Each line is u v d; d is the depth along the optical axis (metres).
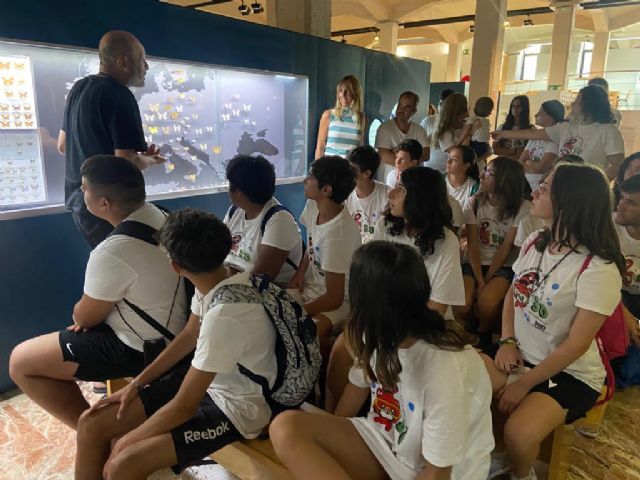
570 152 3.63
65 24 2.68
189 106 3.63
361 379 1.59
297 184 4.69
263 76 4.17
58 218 2.78
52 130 2.77
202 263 1.48
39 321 2.77
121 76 2.40
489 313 2.61
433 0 11.94
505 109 13.62
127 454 1.46
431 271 2.03
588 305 1.63
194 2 13.20
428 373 1.22
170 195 3.54
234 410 1.54
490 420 1.34
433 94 11.34
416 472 1.35
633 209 2.51
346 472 1.39
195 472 2.04
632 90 15.56
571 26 11.18
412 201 2.00
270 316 1.52
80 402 1.99
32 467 2.08
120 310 1.81
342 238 2.17
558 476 1.83
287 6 5.17
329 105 4.84
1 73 2.50
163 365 1.70
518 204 2.75
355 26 15.92
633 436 2.29
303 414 1.45
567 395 1.70
